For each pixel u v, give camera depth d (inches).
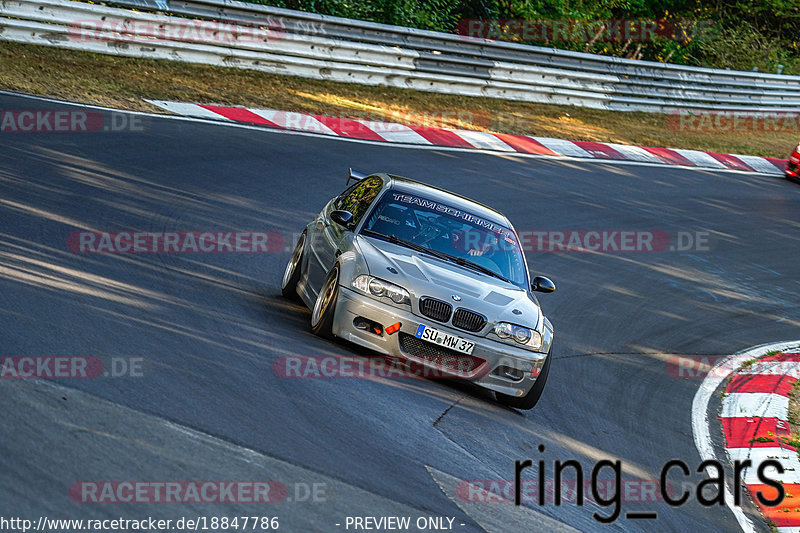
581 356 940.0
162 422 477.7
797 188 2162.9
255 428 506.6
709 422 836.6
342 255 714.2
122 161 1095.0
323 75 1833.2
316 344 693.9
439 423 613.9
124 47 1572.3
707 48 3297.2
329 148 1449.3
